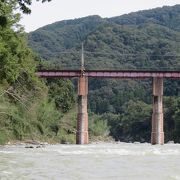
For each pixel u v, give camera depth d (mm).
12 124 124938
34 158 59312
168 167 44406
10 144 117125
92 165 46969
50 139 148250
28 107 131375
